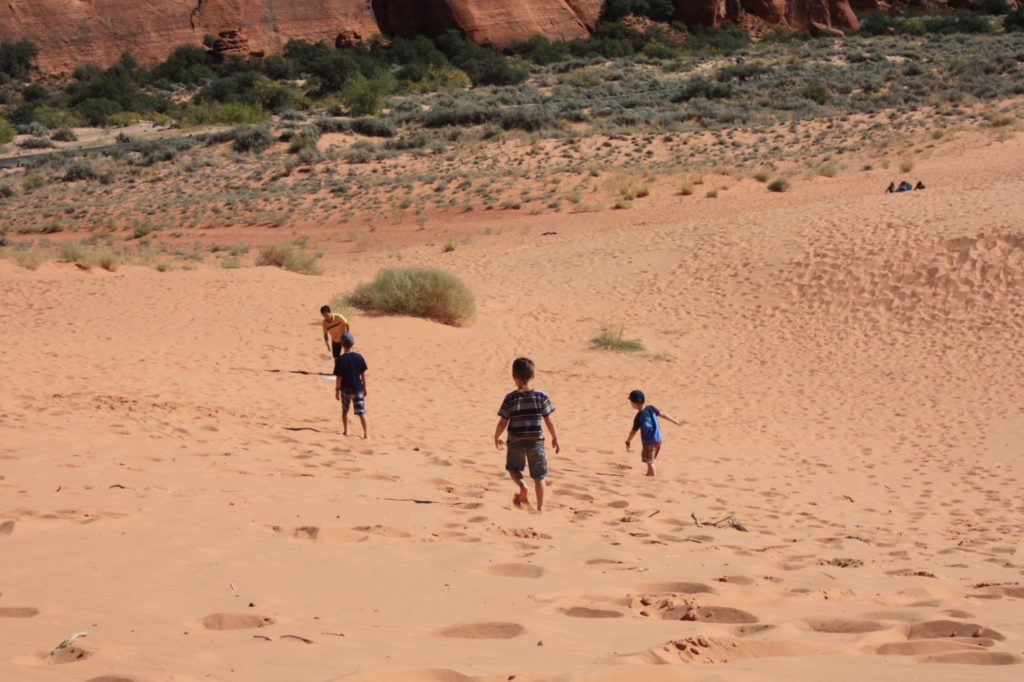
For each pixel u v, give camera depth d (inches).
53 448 473.7
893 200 1628.9
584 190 2450.8
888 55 4717.0
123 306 1209.4
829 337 1175.0
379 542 314.8
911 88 3580.2
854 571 312.7
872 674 169.0
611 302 1366.9
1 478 391.9
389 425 717.3
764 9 6373.0
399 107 4242.1
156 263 1667.1
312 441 589.9
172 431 561.6
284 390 824.3
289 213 2485.2
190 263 1882.4
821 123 3120.1
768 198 2158.0
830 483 620.7
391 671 162.1
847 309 1245.7
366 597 236.5
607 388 988.6
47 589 225.0
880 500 562.3
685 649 185.8
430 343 1116.5
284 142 3393.2
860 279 1296.8
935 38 5241.1
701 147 2906.0
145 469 442.0
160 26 6171.3
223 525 323.9
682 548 339.6
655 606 239.9
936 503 555.8
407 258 1882.4
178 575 248.1
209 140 3430.1
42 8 6013.8
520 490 435.2
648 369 1071.0
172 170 3083.2
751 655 190.4
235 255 2081.7
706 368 1082.1
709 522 428.1
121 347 984.3
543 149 3002.0
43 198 2834.6
